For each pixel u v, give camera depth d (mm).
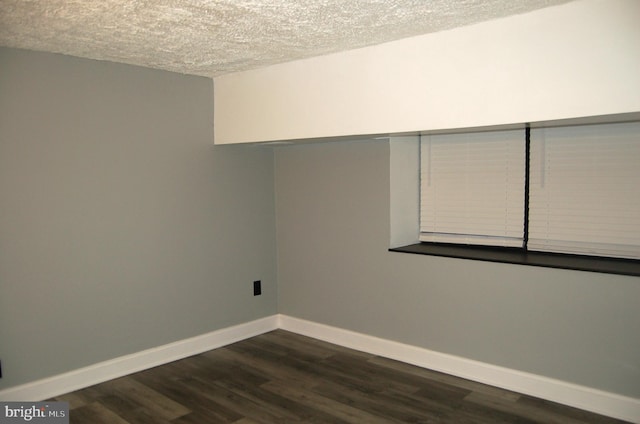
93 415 2795
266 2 2090
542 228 3203
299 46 2867
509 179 3322
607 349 2684
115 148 3264
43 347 3000
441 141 3633
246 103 3598
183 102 3623
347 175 3781
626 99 2111
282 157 4223
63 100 3012
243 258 4082
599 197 2957
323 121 3168
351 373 3350
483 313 3135
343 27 2490
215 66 3383
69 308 3100
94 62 3143
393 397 2975
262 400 2963
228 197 3949
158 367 3500
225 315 3971
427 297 3393
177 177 3611
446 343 3324
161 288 3557
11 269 2850
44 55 2926
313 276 4082
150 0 2041
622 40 2104
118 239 3309
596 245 3004
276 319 4328
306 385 3166
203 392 3084
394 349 3592
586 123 2617
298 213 4145
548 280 2857
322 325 4047
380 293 3654
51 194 2988
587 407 2754
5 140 2793
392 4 2145
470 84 2539
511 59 2398
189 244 3707
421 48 2693
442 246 3633
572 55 2227
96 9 2148
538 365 2932
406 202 3688
